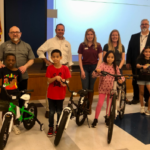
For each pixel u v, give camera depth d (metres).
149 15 5.38
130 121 3.09
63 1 4.74
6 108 2.36
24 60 2.78
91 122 3.00
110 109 2.60
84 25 4.98
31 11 6.24
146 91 3.77
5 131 2.12
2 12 4.64
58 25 3.00
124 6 5.14
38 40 6.47
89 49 3.24
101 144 2.33
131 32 5.30
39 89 4.20
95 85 4.62
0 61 2.66
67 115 2.23
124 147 2.28
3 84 2.32
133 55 3.98
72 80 4.42
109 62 2.77
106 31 5.12
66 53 3.10
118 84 2.99
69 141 2.38
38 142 2.34
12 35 2.61
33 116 2.61
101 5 4.99
